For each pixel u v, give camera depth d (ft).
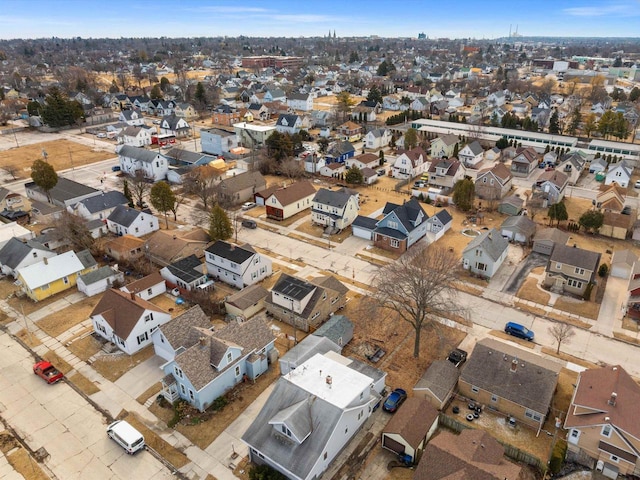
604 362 149.69
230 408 132.67
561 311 176.65
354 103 593.01
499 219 259.19
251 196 291.99
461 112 565.94
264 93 617.21
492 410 130.72
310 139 425.28
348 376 123.85
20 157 373.20
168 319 165.89
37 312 178.50
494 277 200.44
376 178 323.16
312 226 252.42
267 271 201.36
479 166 353.72
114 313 159.84
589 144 373.20
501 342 147.64
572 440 116.06
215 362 133.08
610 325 168.14
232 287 194.49
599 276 199.41
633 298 173.58
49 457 118.32
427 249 220.64
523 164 330.75
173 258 204.23
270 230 247.91
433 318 158.40
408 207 232.53
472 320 171.42
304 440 108.99
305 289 166.81
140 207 269.64
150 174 318.65
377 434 123.95
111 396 137.80
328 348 143.13
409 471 113.09
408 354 154.61
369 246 228.84
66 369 148.66
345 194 246.88
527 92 647.56
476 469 97.76
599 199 262.26
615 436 109.09
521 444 119.96
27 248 201.36
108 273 195.00
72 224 220.02
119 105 582.35
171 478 112.68
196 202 286.05
